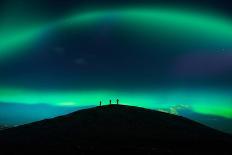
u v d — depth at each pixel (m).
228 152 71.50
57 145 73.25
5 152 62.59
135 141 83.62
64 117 113.69
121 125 101.38
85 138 86.25
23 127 104.06
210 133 100.44
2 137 88.50
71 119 109.56
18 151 64.06
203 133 99.00
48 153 61.66
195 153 67.69
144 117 111.50
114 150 67.25
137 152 65.31
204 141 86.31
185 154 65.44
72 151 64.25
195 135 94.44
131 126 100.62
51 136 88.94
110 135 90.50
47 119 114.19
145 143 81.19
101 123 103.38
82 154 60.56
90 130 96.19
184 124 109.12
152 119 109.75
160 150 69.81
